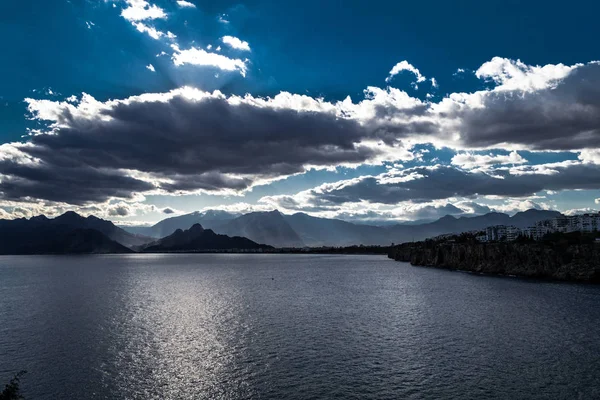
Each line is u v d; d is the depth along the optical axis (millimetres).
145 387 47719
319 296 123562
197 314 91938
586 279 159875
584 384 47656
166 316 89312
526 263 193750
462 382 48531
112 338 68938
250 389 47000
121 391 46625
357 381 49062
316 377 50406
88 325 79375
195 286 157125
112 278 199000
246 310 97438
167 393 46125
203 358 57844
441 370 52500
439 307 100000
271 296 124312
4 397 35125
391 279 182125
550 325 76938
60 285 162500
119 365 54969
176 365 55000
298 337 69375
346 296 123000
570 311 91625
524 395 44875
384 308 99188
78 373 52062
